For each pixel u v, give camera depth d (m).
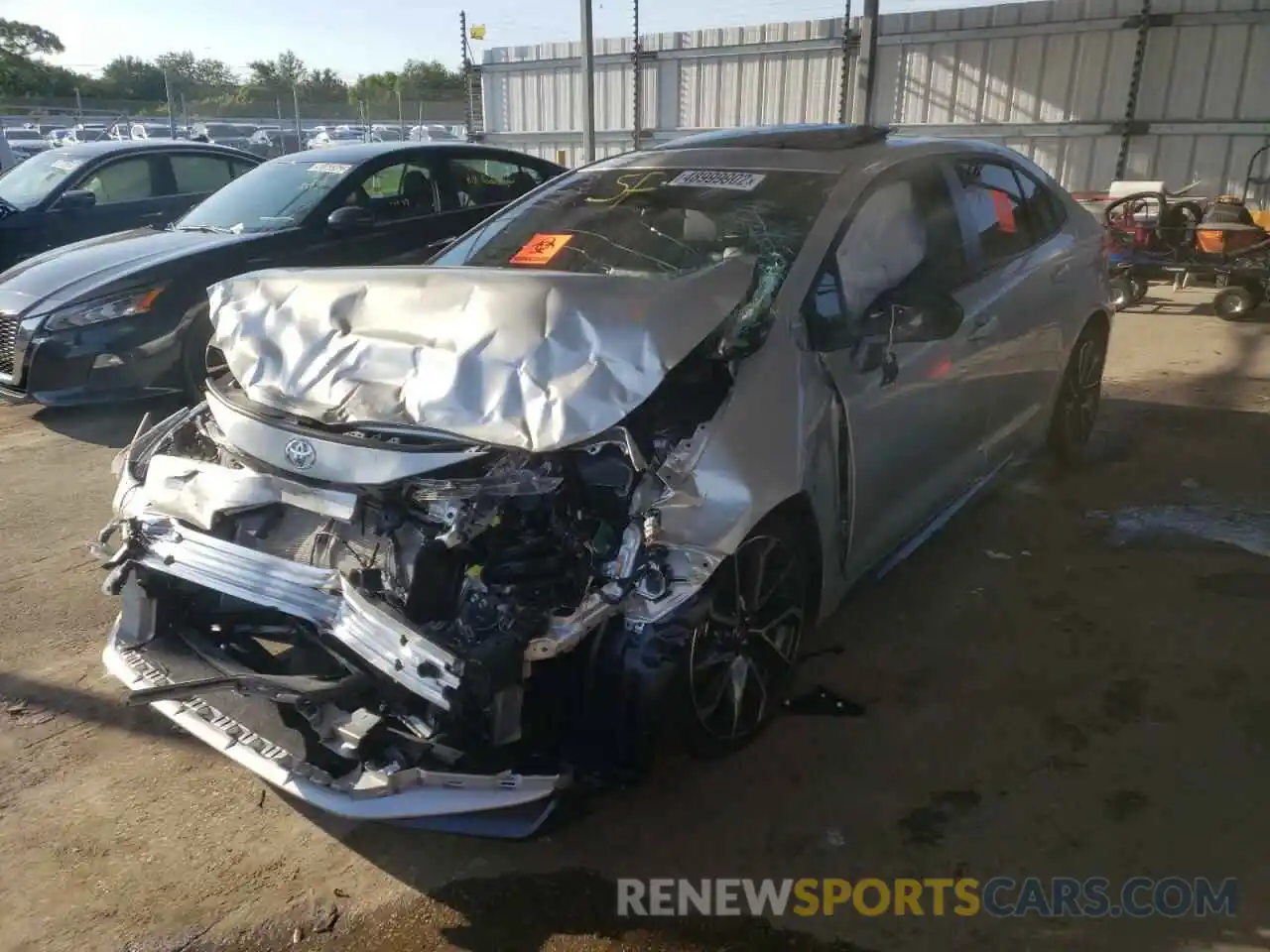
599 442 2.54
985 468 4.33
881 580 4.22
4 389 6.09
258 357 2.96
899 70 12.51
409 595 2.45
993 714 3.30
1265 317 9.27
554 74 15.02
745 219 3.53
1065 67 11.46
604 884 2.64
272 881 2.67
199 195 9.39
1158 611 3.93
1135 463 5.52
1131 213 9.46
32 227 8.25
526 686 2.48
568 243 3.74
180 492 2.85
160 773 3.09
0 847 2.78
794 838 2.79
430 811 2.37
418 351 2.74
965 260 4.04
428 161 7.52
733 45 13.39
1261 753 3.08
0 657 3.69
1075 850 2.71
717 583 2.76
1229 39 10.55
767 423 2.81
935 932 2.47
